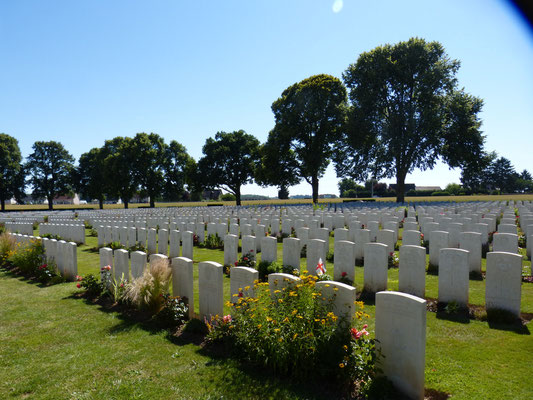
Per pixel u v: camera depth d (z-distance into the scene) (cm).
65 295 814
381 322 413
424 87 3378
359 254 1091
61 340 554
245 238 1116
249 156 5594
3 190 5500
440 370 439
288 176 4612
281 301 478
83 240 1680
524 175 11006
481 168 3675
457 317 623
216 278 591
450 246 1155
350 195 8725
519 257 588
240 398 383
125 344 534
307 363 414
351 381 399
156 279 652
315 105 4078
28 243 1189
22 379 436
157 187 5750
